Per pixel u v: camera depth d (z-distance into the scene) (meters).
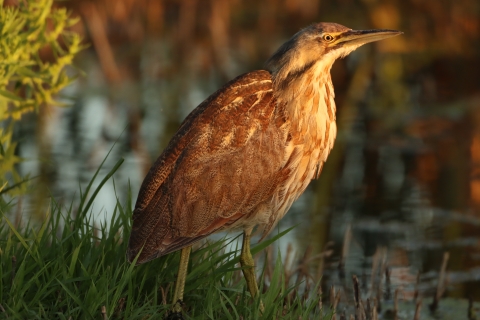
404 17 23.83
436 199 13.65
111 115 18.39
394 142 16.55
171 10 26.86
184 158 7.00
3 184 8.30
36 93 8.88
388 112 18.55
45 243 7.22
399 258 11.30
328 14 26.11
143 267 7.14
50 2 8.56
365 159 15.72
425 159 15.59
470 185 14.22
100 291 6.38
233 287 7.51
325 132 7.69
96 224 11.02
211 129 7.08
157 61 23.11
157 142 16.50
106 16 24.98
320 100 7.57
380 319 9.38
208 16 26.84
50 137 16.72
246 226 7.41
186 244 6.95
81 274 6.90
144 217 6.95
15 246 7.14
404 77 21.12
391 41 22.38
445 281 9.96
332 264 11.06
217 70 22.22
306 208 13.36
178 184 6.96
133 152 15.82
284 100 7.36
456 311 9.62
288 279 9.28
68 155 15.52
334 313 7.35
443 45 22.67
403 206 13.35
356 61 22.34
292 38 7.57
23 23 8.45
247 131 7.16
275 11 27.48
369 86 20.66
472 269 10.91
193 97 19.69
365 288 10.27
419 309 9.02
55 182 13.88
